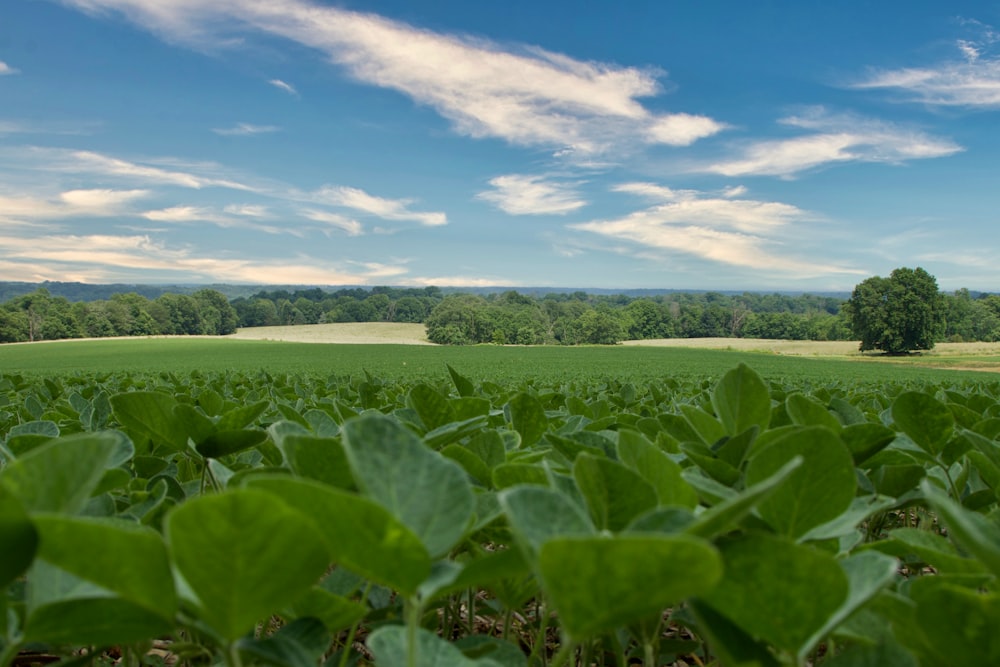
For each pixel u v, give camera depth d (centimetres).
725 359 7781
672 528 87
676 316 18350
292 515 67
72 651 157
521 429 244
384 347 9975
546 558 63
